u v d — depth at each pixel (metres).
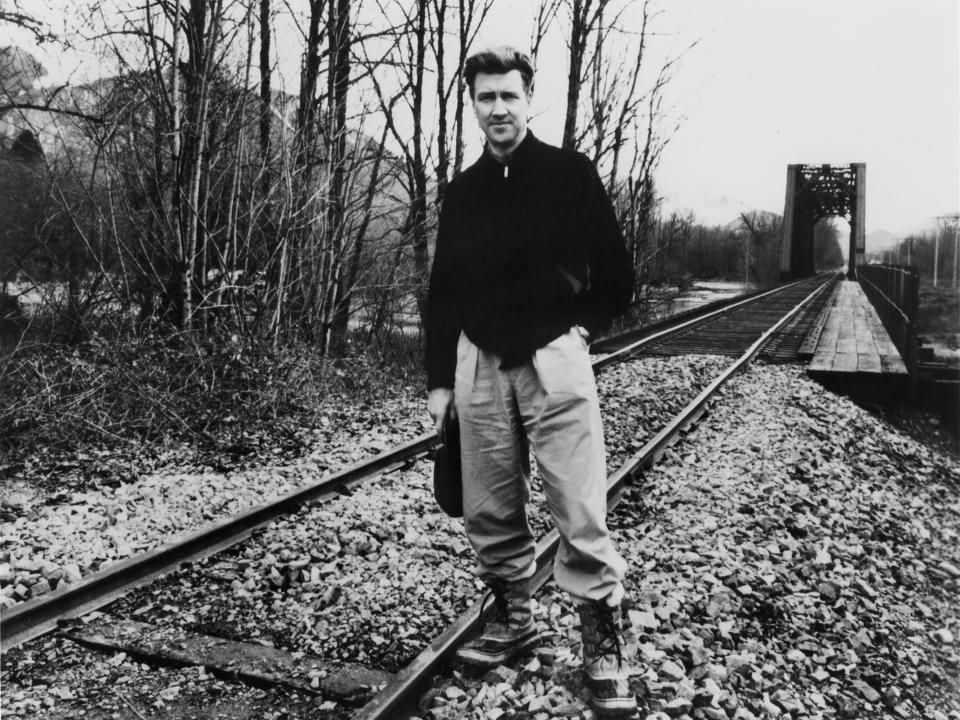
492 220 2.65
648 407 7.93
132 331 7.61
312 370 8.08
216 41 7.89
